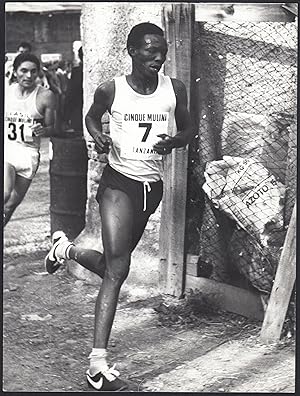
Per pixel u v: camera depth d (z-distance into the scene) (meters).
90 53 5.63
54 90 9.05
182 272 5.14
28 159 6.08
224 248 5.09
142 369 4.36
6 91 6.03
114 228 4.15
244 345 4.59
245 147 5.03
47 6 12.38
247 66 5.01
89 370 4.11
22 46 7.43
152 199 4.39
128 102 4.36
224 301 5.01
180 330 4.82
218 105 5.10
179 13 4.91
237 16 4.94
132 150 4.31
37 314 5.11
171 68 5.00
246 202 4.80
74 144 6.00
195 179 5.16
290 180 4.80
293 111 4.86
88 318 5.07
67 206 6.07
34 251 6.29
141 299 5.24
